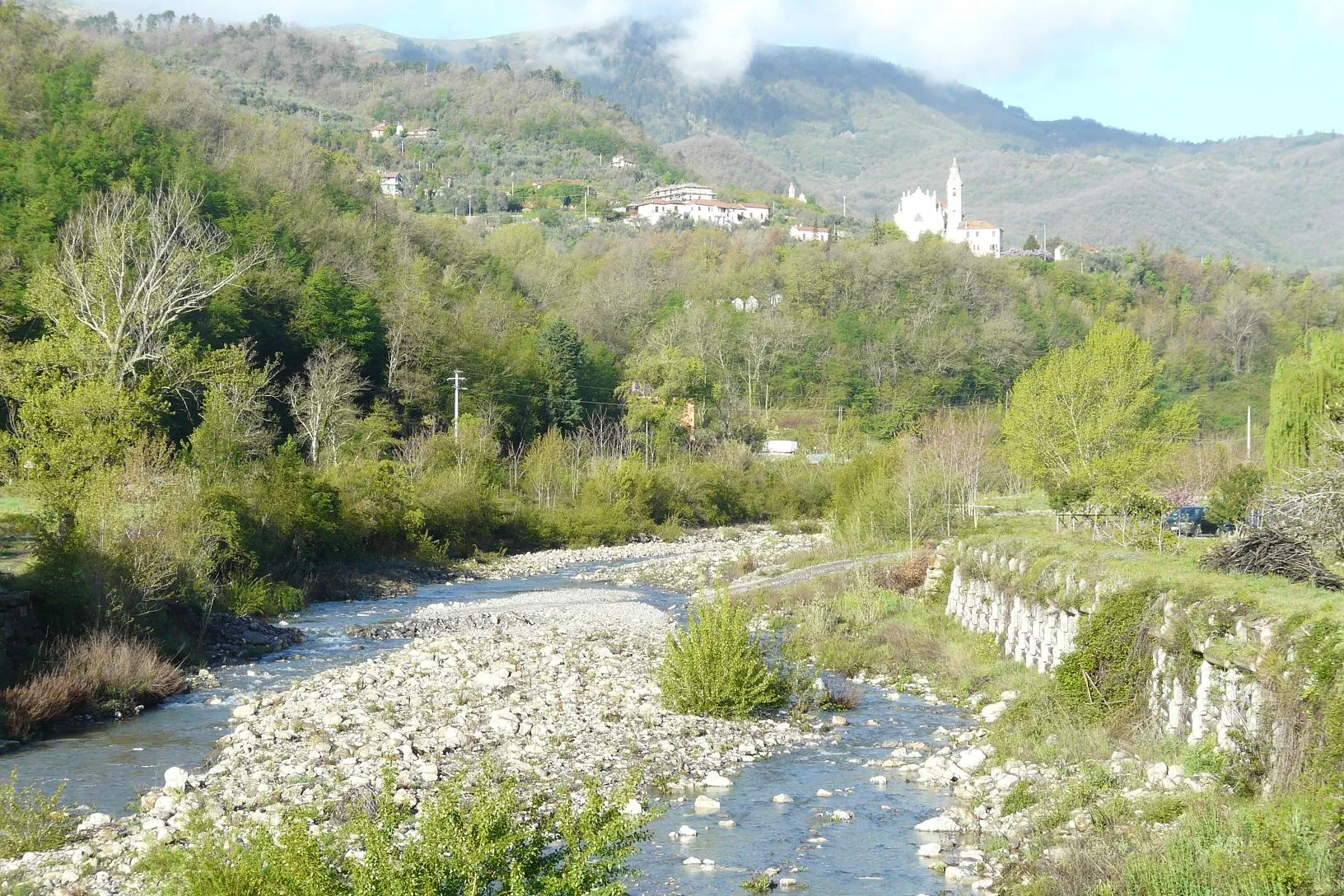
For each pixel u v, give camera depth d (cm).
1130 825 1486
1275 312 15938
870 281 16000
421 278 10519
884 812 1759
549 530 7219
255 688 2753
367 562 5359
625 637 3388
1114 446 4412
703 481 8569
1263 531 2127
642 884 1452
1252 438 8906
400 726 2211
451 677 2698
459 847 1003
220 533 3794
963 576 3366
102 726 2322
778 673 2623
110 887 1388
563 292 13950
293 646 3400
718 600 2512
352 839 1492
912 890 1423
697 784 1917
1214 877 1227
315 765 1925
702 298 15862
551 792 1797
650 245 18550
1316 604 1681
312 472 5275
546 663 2872
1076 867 1343
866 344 14088
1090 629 2152
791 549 5900
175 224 6544
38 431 3819
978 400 13388
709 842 1619
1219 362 14788
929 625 3381
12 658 2489
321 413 6844
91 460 3653
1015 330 14550
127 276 5509
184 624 3234
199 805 1692
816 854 1567
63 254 6109
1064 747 1941
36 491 3544
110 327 5078
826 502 8925
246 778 1845
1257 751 1553
